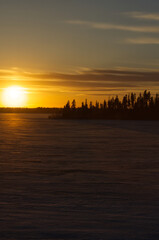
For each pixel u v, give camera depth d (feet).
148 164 109.40
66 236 42.11
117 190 69.26
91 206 56.24
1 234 42.73
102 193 66.39
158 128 418.51
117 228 45.09
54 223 47.06
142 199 61.36
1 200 60.23
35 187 72.23
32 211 53.06
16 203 58.08
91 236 42.14
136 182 78.43
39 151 150.82
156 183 77.25
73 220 48.47
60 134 286.46
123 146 177.58
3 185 74.33
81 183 77.05
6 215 50.83
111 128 412.16
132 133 309.63
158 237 41.86
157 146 177.58
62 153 142.72
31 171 94.58
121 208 55.01
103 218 49.42
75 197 62.80
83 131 338.95
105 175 88.28
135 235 42.52
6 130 346.33
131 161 116.98
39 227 45.39
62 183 77.05
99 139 230.89
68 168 100.42
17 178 83.35
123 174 89.76
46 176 86.48
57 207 55.57
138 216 50.52
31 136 258.37
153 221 48.11
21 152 146.30
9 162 113.91
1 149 159.33
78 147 171.22
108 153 143.02
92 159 122.72
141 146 177.58
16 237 41.73
